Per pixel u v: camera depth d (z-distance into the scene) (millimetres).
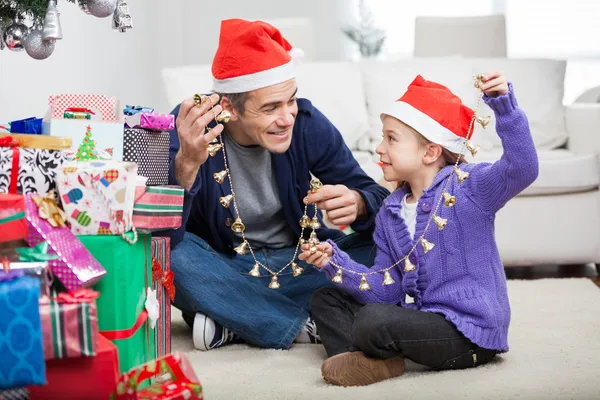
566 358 1702
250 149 1871
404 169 1701
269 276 1962
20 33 1732
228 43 1704
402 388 1473
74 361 1182
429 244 1606
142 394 1173
